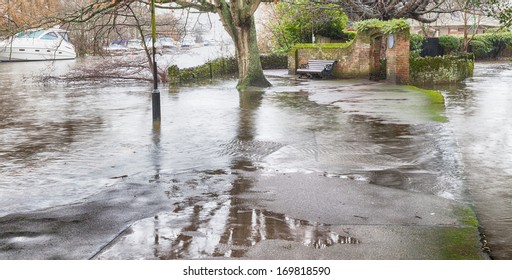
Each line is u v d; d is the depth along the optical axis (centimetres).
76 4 3186
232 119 1469
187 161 979
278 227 626
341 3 3200
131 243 584
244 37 2369
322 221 645
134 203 732
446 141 1109
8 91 2411
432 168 899
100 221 659
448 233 602
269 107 1712
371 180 829
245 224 638
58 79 2828
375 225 629
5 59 5381
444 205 702
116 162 984
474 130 1241
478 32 6141
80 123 1454
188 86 2534
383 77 2773
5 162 1004
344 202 719
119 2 2042
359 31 2822
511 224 635
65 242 591
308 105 1742
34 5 3008
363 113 1525
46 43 5456
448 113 1525
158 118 1446
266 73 3341
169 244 579
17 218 675
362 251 552
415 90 2131
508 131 1224
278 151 1047
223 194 766
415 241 579
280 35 3872
